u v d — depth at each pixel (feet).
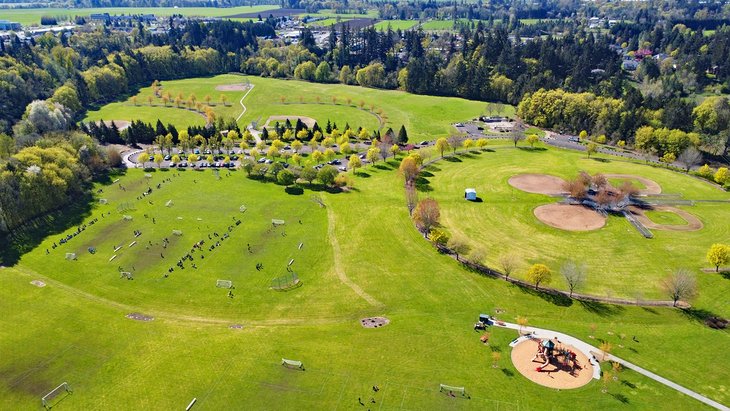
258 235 476.54
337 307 368.68
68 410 274.98
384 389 284.41
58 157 562.66
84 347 325.01
